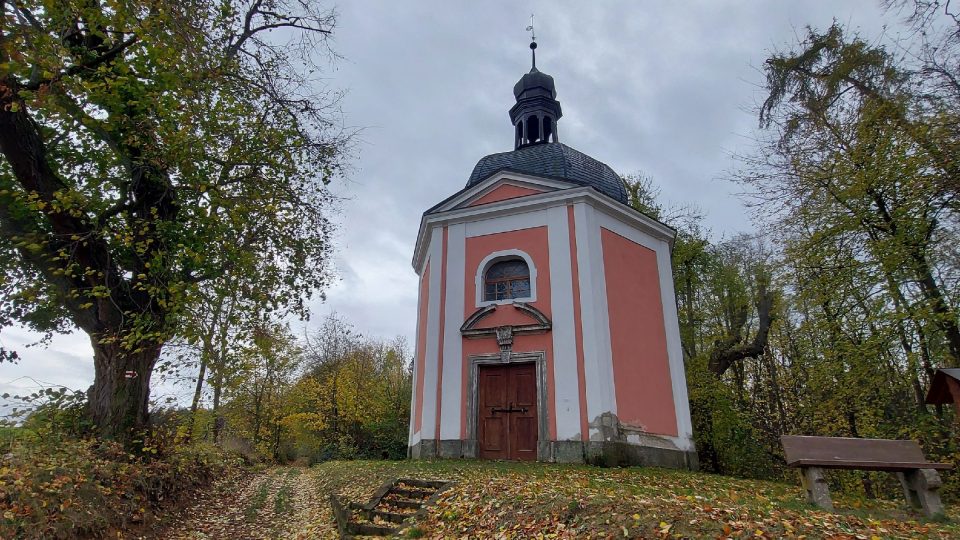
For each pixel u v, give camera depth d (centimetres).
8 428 852
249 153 1053
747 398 2188
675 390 1509
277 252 1114
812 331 1611
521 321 1423
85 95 818
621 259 1528
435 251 1587
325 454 2688
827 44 1346
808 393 1814
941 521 702
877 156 1328
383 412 3016
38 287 943
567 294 1403
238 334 1020
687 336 2428
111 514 775
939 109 1110
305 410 2944
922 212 1282
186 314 964
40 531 631
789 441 797
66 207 853
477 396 1403
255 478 1755
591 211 1483
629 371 1397
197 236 1005
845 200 1420
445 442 1376
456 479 975
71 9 755
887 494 1548
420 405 1549
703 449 2053
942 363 1390
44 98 726
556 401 1323
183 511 1011
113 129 876
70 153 1042
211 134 977
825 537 529
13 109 757
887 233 1383
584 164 1702
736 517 575
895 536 564
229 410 2414
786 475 1920
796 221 1523
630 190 2556
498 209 1546
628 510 604
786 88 1405
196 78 858
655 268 1636
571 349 1350
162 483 992
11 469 696
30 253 941
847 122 1401
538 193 1531
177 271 1018
